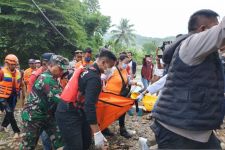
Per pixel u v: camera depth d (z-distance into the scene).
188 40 2.27
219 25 2.10
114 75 6.12
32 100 4.32
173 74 2.35
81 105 3.83
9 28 25.84
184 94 2.27
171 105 2.33
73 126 3.82
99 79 3.70
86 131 4.04
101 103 5.23
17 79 6.71
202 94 2.22
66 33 27.41
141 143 4.26
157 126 2.49
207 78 2.23
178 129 2.33
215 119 2.27
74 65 8.27
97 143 3.65
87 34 35.53
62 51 27.50
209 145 2.39
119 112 5.28
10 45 25.95
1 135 6.69
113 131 6.64
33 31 25.47
